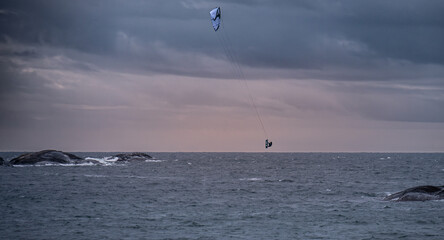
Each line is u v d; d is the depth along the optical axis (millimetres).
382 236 39500
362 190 73000
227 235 39656
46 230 41156
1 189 69312
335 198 62250
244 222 44906
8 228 41875
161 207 53688
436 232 40750
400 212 49375
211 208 53094
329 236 39438
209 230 41438
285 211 51062
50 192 66438
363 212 49906
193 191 70062
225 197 63094
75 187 72875
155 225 43375
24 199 59219
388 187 78375
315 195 65812
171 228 42156
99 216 47594
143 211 50781
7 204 55000
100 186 74750
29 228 41875
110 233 40125
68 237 38750
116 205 54875
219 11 60781
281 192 69562
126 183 80438
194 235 39594
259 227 42688
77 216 47500
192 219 46250
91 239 38188
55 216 47438
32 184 76250
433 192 57875
